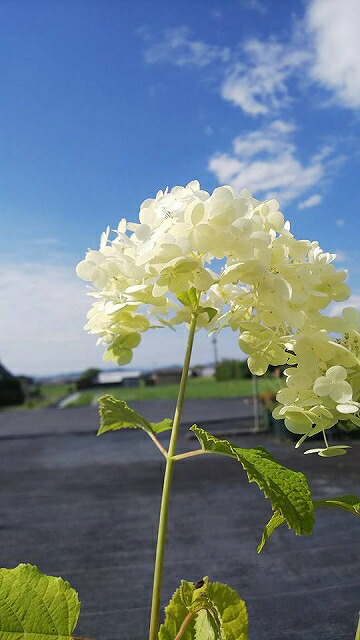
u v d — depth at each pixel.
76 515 2.36
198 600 0.35
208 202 0.31
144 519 2.24
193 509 2.37
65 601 0.29
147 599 1.41
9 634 0.28
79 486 3.03
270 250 0.32
